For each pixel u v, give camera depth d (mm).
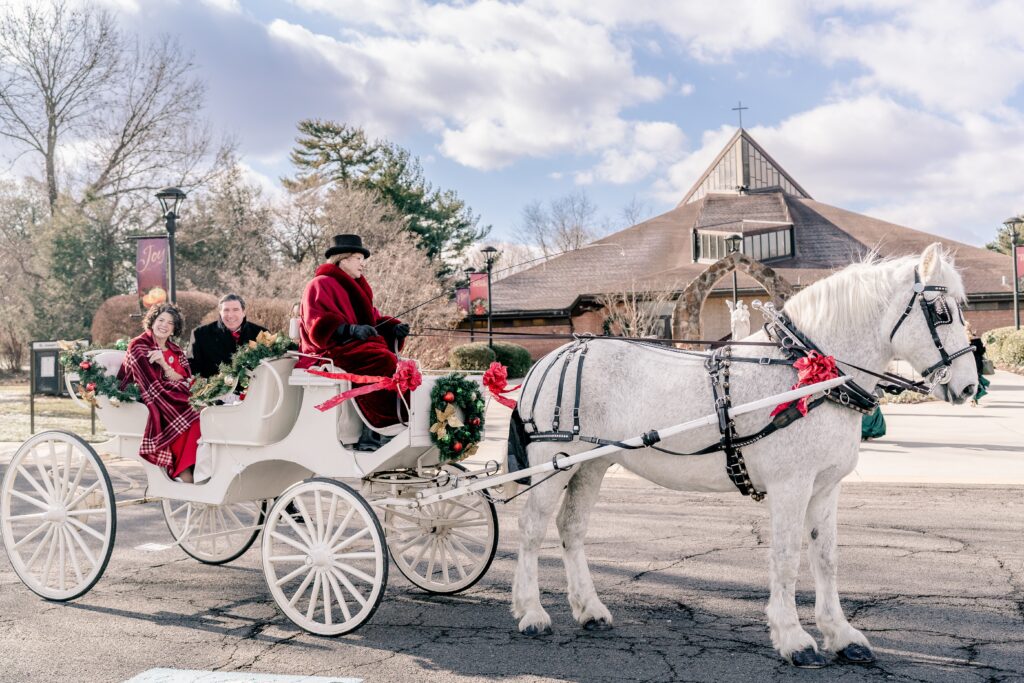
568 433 5211
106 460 12609
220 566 6980
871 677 4387
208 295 26562
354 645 4992
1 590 6273
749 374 4812
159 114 38438
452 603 5891
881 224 43219
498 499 5613
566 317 37344
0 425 17391
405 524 7668
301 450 5594
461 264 55438
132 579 6559
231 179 39312
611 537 7633
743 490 4977
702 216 43469
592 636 5117
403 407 5602
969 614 5367
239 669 4578
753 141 53250
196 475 6035
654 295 35281
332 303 5703
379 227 42125
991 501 8859
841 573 6328
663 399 4992
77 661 4723
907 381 4812
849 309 4812
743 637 5051
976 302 36281
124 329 26234
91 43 37062
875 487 9625
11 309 34750
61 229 34344
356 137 52719
